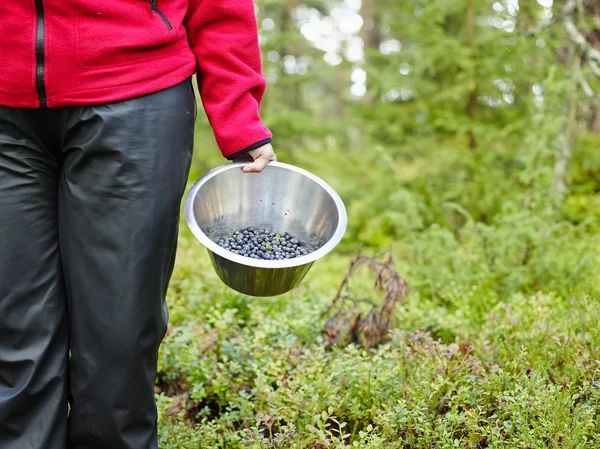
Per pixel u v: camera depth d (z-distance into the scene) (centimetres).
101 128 151
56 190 163
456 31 597
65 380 164
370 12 1323
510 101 561
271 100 673
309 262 167
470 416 194
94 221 155
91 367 159
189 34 178
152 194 156
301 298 342
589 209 529
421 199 543
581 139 561
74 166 155
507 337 256
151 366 164
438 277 374
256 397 237
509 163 554
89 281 157
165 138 158
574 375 220
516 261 375
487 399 212
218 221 190
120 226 154
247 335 288
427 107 582
